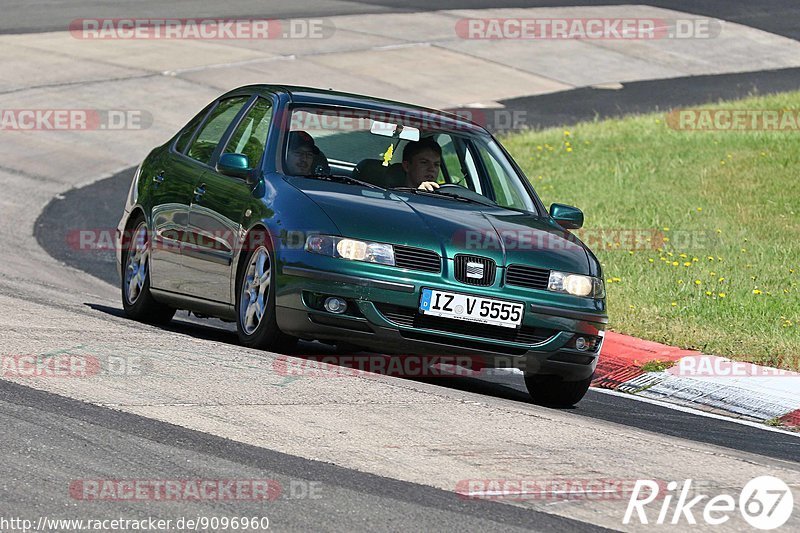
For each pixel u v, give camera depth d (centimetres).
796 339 3023
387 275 2205
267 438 1712
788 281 3659
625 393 2652
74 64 7469
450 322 2231
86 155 5816
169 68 7575
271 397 1942
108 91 6994
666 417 2375
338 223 2242
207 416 1795
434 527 1407
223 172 2422
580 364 2323
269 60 7981
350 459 1653
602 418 2292
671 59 8900
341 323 2214
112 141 6100
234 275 2405
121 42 8150
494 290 2244
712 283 3606
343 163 2581
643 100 7669
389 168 2556
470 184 2592
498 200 2581
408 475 1608
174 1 9756
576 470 1712
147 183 2800
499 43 8944
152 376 2006
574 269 2333
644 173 5391
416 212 2325
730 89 8094
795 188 4988
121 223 2914
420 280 2212
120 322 2584
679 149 5888
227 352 2259
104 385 1920
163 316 2808
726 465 1856
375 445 1734
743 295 3469
